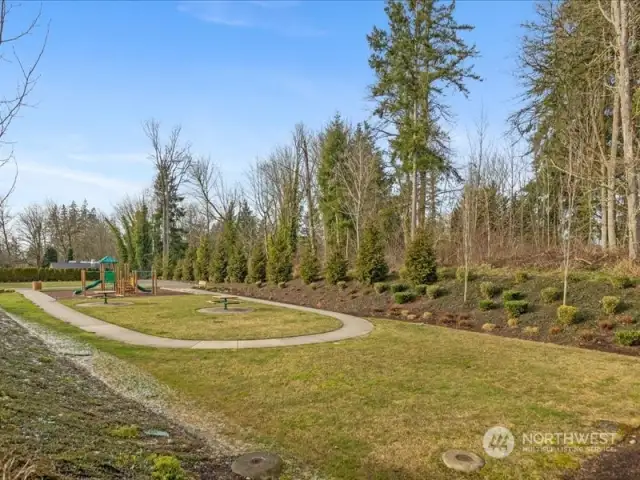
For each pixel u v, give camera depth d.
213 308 15.01
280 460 3.62
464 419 4.65
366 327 10.87
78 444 3.25
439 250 19.36
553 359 7.28
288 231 28.58
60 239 54.91
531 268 13.41
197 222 45.34
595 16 14.27
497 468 3.64
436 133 19.52
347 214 26.48
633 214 12.17
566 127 15.05
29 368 5.62
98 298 18.77
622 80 12.70
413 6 18.62
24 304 16.00
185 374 6.59
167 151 37.19
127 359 7.51
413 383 5.93
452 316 11.93
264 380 6.19
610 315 9.30
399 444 4.08
